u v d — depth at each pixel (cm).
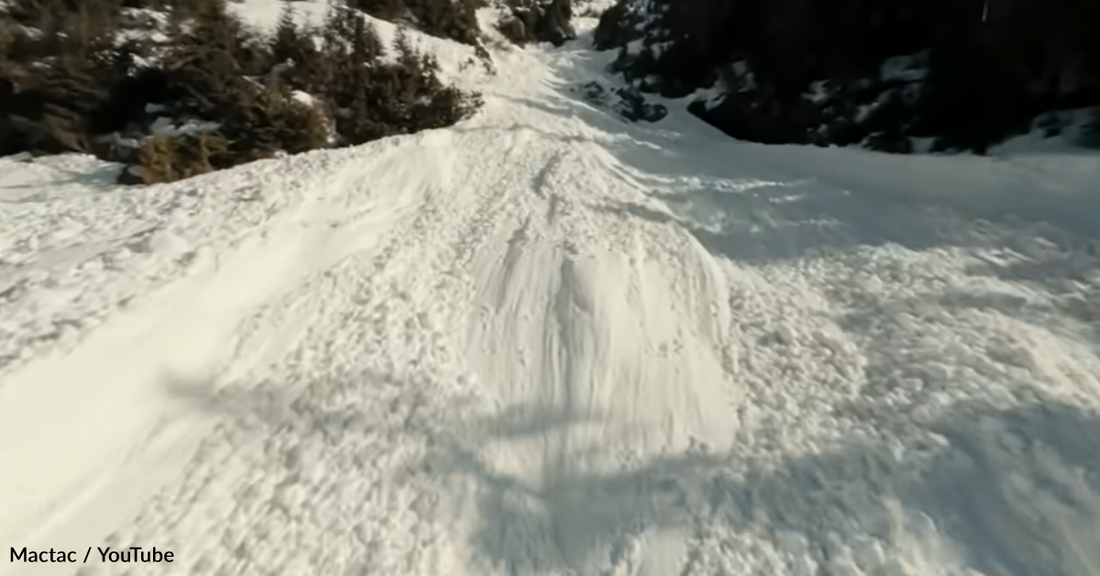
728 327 637
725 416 504
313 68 1491
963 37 1180
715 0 1916
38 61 1125
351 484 429
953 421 459
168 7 1325
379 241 791
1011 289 635
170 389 491
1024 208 798
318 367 546
